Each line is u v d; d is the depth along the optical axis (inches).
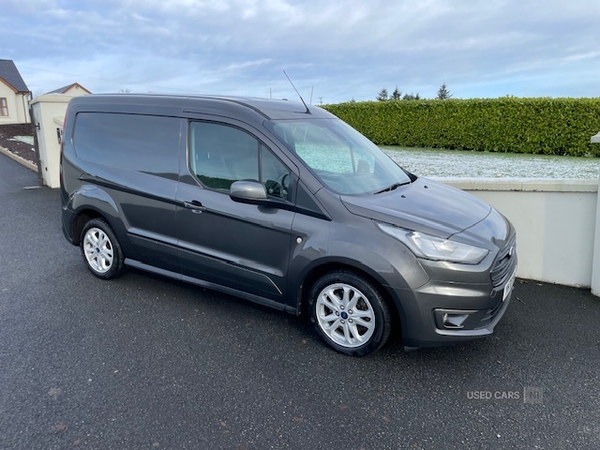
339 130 165.0
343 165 144.8
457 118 695.1
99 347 131.0
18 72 1897.1
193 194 147.5
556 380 116.5
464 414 103.4
